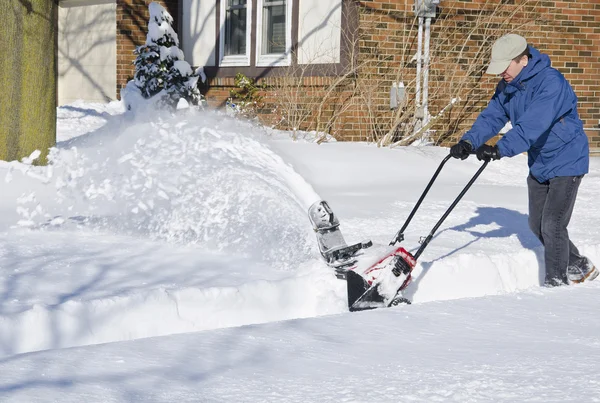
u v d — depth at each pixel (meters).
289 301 5.43
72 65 21.38
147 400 3.20
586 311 5.00
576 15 15.46
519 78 5.72
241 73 16.14
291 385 3.44
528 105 5.77
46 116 10.24
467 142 5.79
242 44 16.62
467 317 4.76
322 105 14.20
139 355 3.82
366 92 13.93
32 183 9.26
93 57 20.83
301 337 4.24
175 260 6.13
